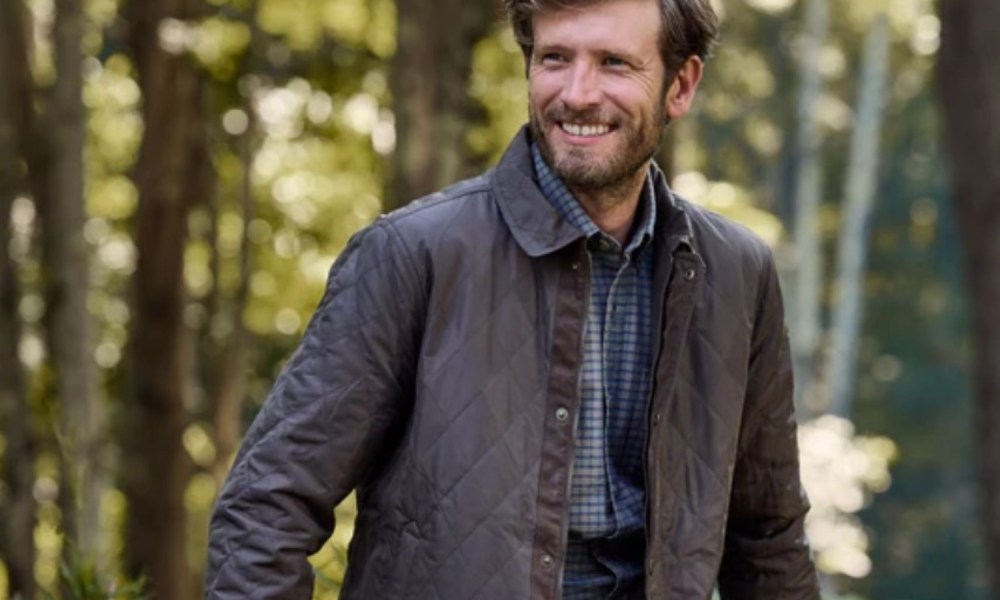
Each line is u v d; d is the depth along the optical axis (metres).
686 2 3.98
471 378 3.90
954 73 11.38
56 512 16.00
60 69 17.14
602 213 4.07
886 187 49.34
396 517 3.93
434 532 3.87
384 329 3.94
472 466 3.87
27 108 17.33
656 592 4.06
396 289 3.94
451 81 13.81
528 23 4.04
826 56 38.62
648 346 4.11
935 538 48.97
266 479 3.94
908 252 50.09
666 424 4.09
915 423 49.88
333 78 22.22
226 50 21.05
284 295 24.75
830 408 39.41
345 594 4.04
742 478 4.50
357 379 3.93
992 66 11.20
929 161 48.69
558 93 3.95
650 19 3.94
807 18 36.72
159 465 20.34
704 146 40.94
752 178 41.97
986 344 11.46
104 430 20.95
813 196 38.00
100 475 16.55
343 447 3.94
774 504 4.52
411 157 13.70
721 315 4.19
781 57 40.22
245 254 22.53
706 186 19.89
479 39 13.98
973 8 11.23
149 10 20.11
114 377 25.09
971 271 11.48
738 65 37.16
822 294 46.25
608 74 3.94
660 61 3.99
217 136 22.64
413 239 3.95
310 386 3.96
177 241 20.64
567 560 4.11
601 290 4.08
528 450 3.91
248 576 3.90
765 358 4.37
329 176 23.66
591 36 3.91
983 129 11.27
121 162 24.56
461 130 13.86
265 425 3.99
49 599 6.58
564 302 3.97
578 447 4.04
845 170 44.66
